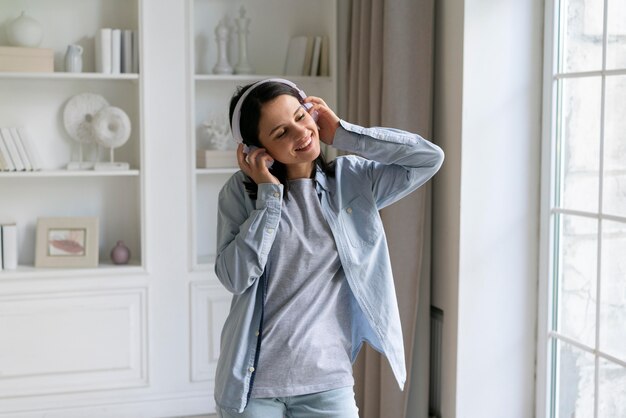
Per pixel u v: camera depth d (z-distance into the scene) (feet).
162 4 14.14
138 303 14.39
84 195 14.92
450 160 11.83
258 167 7.35
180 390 14.66
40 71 13.75
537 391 11.92
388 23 12.09
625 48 9.97
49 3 14.49
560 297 11.53
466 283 11.66
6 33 14.10
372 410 12.96
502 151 11.62
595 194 10.64
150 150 14.25
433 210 12.41
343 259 7.56
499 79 11.54
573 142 11.09
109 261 14.83
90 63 14.75
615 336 10.36
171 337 14.57
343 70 14.78
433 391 12.71
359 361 13.55
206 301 14.70
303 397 7.43
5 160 13.80
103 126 14.19
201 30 15.25
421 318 12.36
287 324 7.39
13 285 13.79
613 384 10.42
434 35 12.22
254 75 14.67
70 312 14.06
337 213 7.64
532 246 11.82
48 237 14.34
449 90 11.82
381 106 12.47
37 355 13.97
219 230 7.88
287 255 7.48
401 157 7.52
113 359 14.32
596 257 10.67
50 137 14.69
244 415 7.42
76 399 14.15
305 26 15.69
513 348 11.89
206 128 15.12
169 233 14.43
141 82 14.03
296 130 7.19
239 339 7.41
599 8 10.43
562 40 11.27
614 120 10.22
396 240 12.23
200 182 15.43
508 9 11.50
